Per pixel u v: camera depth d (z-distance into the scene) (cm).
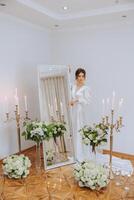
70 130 390
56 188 292
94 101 441
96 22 412
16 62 405
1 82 377
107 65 422
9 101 394
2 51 376
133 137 409
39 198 267
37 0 326
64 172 345
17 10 348
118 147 425
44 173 341
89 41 436
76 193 279
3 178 322
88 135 328
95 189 285
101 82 431
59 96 389
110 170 314
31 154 421
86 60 444
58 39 473
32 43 438
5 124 388
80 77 381
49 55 482
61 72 392
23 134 351
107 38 416
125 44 400
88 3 339
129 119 409
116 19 392
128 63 401
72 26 442
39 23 424
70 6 354
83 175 288
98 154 398
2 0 305
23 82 423
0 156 381
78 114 381
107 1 331
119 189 289
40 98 374
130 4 338
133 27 390
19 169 314
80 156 384
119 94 414
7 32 382
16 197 269
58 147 378
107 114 429
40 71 375
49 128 352
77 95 379
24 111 429
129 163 373
